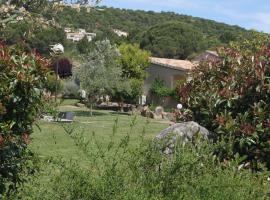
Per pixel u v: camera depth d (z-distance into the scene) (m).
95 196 3.40
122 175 3.49
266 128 5.48
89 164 3.79
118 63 34.12
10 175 4.47
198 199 3.51
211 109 6.01
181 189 3.56
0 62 4.50
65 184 3.51
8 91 4.50
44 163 4.60
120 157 3.71
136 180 3.56
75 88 38.62
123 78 32.88
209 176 3.77
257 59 5.92
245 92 5.83
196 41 61.31
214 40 61.69
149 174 3.61
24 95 4.59
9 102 4.53
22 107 4.61
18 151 4.54
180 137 4.30
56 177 3.60
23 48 4.85
